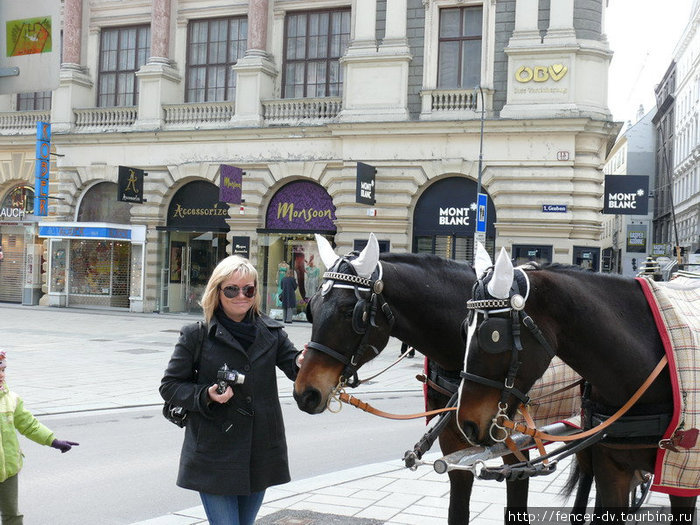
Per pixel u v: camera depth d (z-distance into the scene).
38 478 7.71
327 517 6.11
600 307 3.86
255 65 26.42
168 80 28.19
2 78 5.27
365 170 23.64
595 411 4.17
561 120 22.39
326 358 4.14
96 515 6.52
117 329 22.83
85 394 12.49
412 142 24.19
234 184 25.58
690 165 60.06
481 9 24.16
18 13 5.23
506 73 23.69
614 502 4.13
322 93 26.78
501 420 3.56
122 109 28.59
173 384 4.12
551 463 3.77
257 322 4.32
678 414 3.75
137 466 8.23
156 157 27.86
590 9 23.20
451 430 4.79
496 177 23.25
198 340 4.19
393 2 24.72
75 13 29.72
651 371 3.87
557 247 22.77
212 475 4.02
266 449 4.19
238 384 4.02
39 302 31.09
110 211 29.30
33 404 11.55
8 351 17.34
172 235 28.42
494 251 23.44
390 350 20.05
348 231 24.91
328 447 9.30
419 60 24.56
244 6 27.62
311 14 26.94
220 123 27.16
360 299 4.20
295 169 25.78
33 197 31.17
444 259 4.89
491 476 3.65
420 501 6.63
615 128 22.98
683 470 3.82
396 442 9.65
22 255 31.66
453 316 4.62
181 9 28.58
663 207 73.00
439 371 5.00
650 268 6.35
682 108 65.06
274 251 26.50
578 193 22.78
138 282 28.44
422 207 24.48
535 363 3.59
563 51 22.70
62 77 29.38
